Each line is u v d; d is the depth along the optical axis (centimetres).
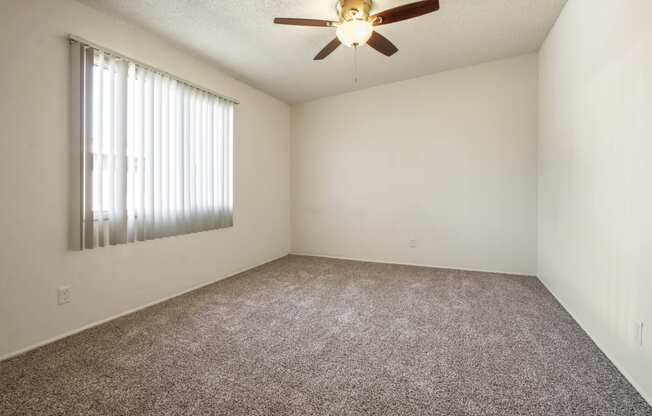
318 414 131
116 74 237
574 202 231
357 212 445
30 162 190
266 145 434
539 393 145
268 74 366
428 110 393
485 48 320
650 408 135
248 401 140
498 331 211
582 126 216
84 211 215
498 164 359
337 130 454
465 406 136
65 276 208
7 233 180
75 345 193
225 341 199
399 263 419
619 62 167
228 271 362
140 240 257
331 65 348
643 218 145
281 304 267
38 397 143
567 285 247
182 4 228
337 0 226
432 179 395
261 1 227
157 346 192
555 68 273
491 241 366
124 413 132
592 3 200
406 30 279
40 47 194
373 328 218
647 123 142
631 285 155
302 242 487
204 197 323
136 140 252
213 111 336
